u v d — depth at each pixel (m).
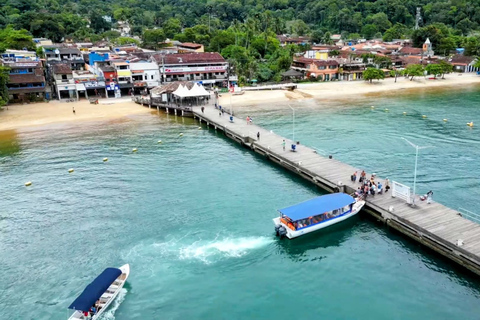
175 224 50.19
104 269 41.69
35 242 47.19
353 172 61.56
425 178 63.19
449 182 61.50
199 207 54.59
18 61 132.00
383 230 48.75
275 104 125.75
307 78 166.88
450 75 181.12
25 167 72.62
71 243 46.69
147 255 43.94
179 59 143.75
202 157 75.81
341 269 41.22
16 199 59.12
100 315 35.22
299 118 106.38
